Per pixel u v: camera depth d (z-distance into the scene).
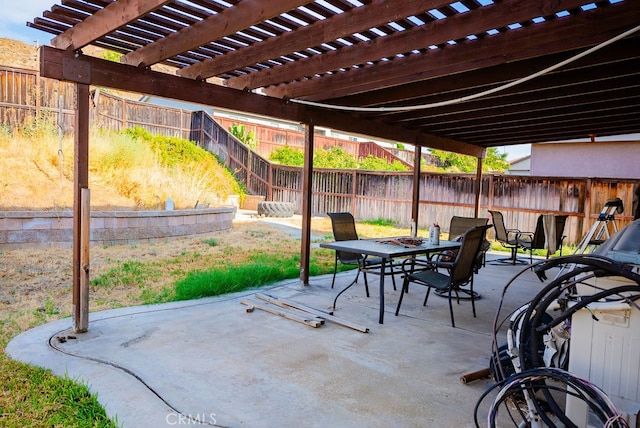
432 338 3.71
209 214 9.26
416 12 2.83
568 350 2.13
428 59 3.95
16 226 6.34
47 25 3.34
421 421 2.37
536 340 1.88
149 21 3.25
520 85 4.64
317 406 2.50
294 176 14.77
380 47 3.64
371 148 21.31
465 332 3.88
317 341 3.55
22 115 9.70
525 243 7.44
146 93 3.87
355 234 5.85
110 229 7.26
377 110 4.82
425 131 7.62
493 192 10.98
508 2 2.96
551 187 10.15
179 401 2.49
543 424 2.13
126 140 10.15
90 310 4.18
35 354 3.09
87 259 3.54
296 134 19.86
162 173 10.19
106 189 8.52
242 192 14.72
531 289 5.68
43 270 5.39
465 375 2.84
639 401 1.78
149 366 2.95
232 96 4.59
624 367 1.81
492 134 8.05
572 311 1.78
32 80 9.80
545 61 4.02
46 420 2.23
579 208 9.78
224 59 3.99
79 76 3.43
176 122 15.66
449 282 4.07
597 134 8.02
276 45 3.62
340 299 4.93
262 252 7.59
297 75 4.23
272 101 5.01
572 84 4.41
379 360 3.20
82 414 2.30
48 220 6.62
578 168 10.88
